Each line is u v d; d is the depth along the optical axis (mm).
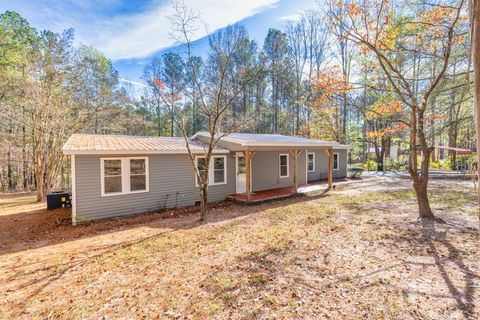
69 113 14875
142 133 26000
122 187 8500
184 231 6461
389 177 17953
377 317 2844
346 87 9578
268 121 26344
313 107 20125
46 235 6629
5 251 5434
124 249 5270
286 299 3271
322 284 3625
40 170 13211
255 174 12656
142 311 3107
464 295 3223
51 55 13477
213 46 9000
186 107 10898
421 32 7184
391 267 4094
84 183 7820
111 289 3654
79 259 4797
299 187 13625
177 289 3605
